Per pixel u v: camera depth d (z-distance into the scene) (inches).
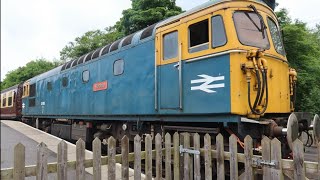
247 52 231.3
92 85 432.5
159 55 296.5
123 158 206.1
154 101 299.6
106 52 400.8
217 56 238.7
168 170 229.1
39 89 695.1
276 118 249.1
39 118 719.1
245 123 229.5
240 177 202.2
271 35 266.8
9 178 159.8
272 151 176.9
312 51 611.8
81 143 186.9
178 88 270.1
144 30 330.3
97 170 191.6
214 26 245.0
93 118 431.5
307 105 607.8
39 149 170.2
